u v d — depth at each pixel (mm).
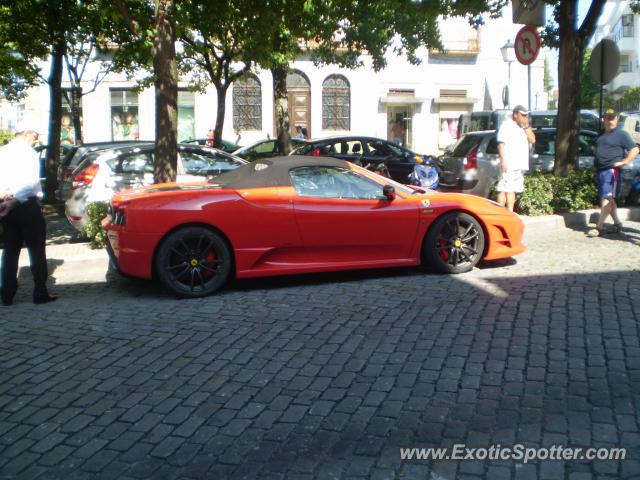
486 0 12969
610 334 5438
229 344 5566
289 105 33125
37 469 3668
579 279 7262
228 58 18344
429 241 7801
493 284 7238
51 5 14469
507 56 22469
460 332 5625
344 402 4359
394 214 7652
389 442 3807
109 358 5348
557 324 5734
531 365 4852
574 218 11094
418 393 4449
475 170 13430
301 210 7383
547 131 14359
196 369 5035
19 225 7262
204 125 32500
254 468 3594
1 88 21516
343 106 33562
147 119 31922
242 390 4621
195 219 7090
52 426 4184
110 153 10984
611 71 11977
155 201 7113
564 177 11703
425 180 12789
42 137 30766
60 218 14492
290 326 5992
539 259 8500
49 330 6188
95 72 31016
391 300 6727
